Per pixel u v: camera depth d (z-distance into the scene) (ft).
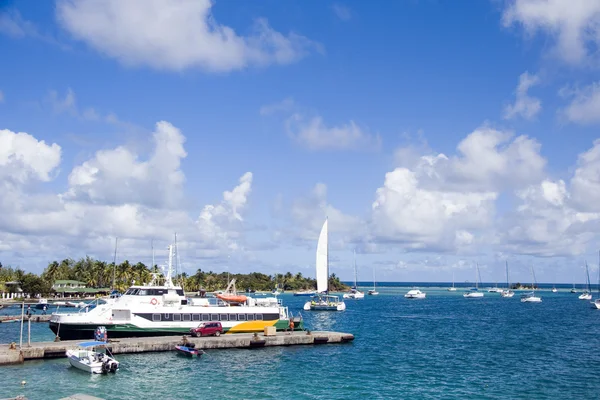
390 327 382.22
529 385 181.78
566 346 281.54
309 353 233.55
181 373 184.96
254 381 177.06
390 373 197.57
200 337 235.81
